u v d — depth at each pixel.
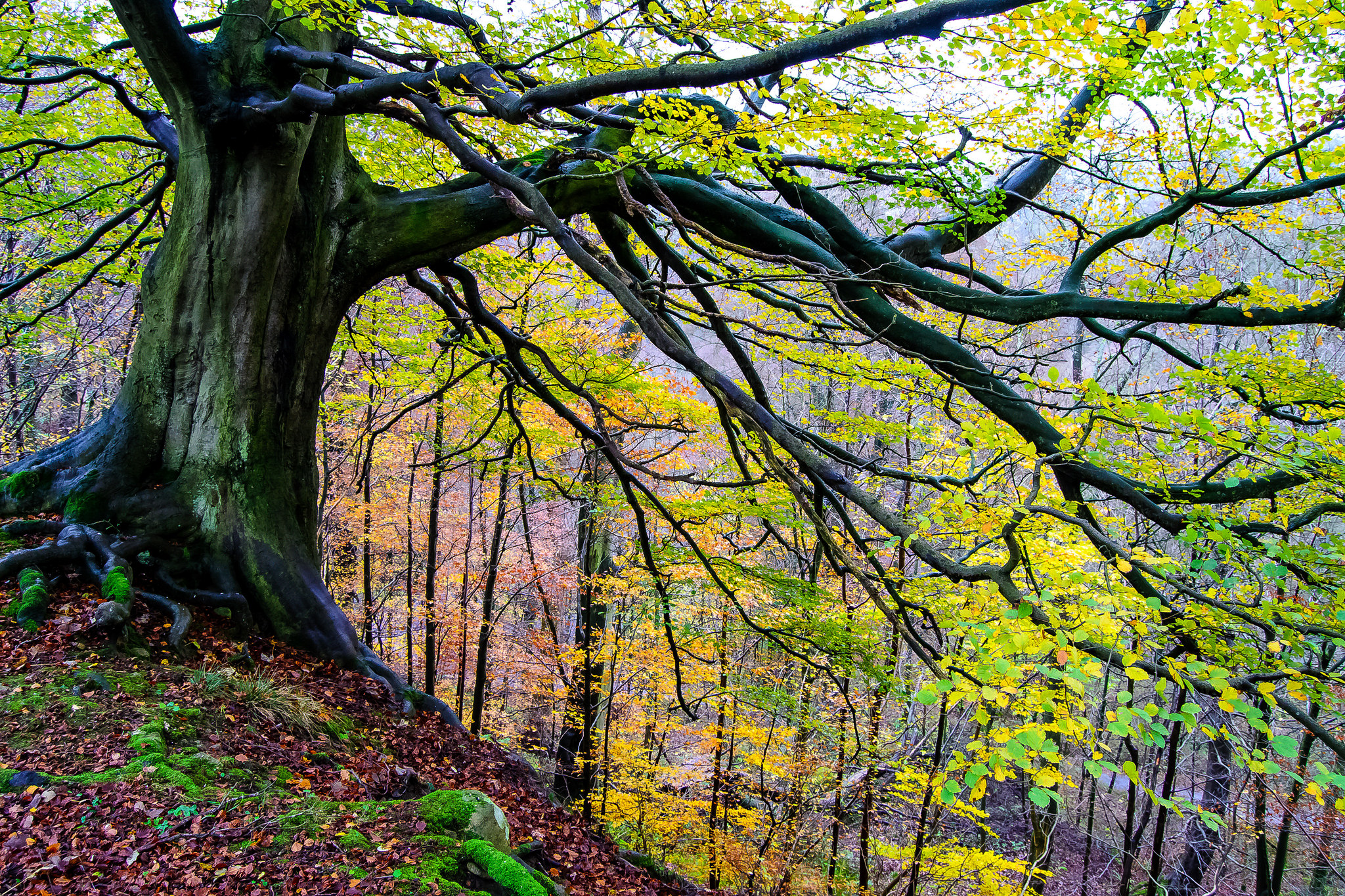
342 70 5.19
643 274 7.81
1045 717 3.88
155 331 5.86
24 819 3.07
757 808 13.32
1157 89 5.50
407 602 15.61
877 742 10.82
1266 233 8.48
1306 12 3.78
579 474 12.51
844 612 8.85
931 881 12.15
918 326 6.17
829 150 5.92
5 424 14.55
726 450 11.62
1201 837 13.09
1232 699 2.94
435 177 8.50
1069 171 10.40
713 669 11.95
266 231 5.75
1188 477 8.34
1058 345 12.77
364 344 10.60
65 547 5.03
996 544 6.02
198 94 5.53
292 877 3.08
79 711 3.89
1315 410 6.04
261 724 4.47
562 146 5.40
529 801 6.29
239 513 5.74
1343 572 4.67
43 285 11.66
